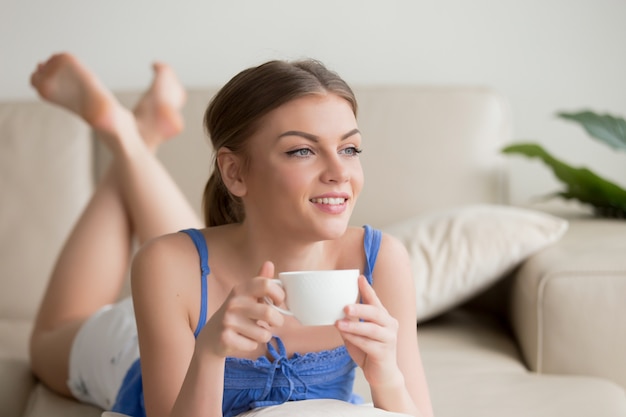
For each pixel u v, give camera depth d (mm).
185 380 1196
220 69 3244
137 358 1753
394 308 1465
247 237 1406
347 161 1285
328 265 1461
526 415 1692
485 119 2838
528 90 3207
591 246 2211
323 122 1262
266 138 1281
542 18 3188
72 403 1950
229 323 1132
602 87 3195
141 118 2516
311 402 1253
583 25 3186
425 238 2416
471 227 2387
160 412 1334
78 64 2330
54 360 2004
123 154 2223
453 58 3207
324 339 1419
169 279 1377
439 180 2785
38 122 2869
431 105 2852
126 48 3254
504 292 2580
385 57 3213
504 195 2848
